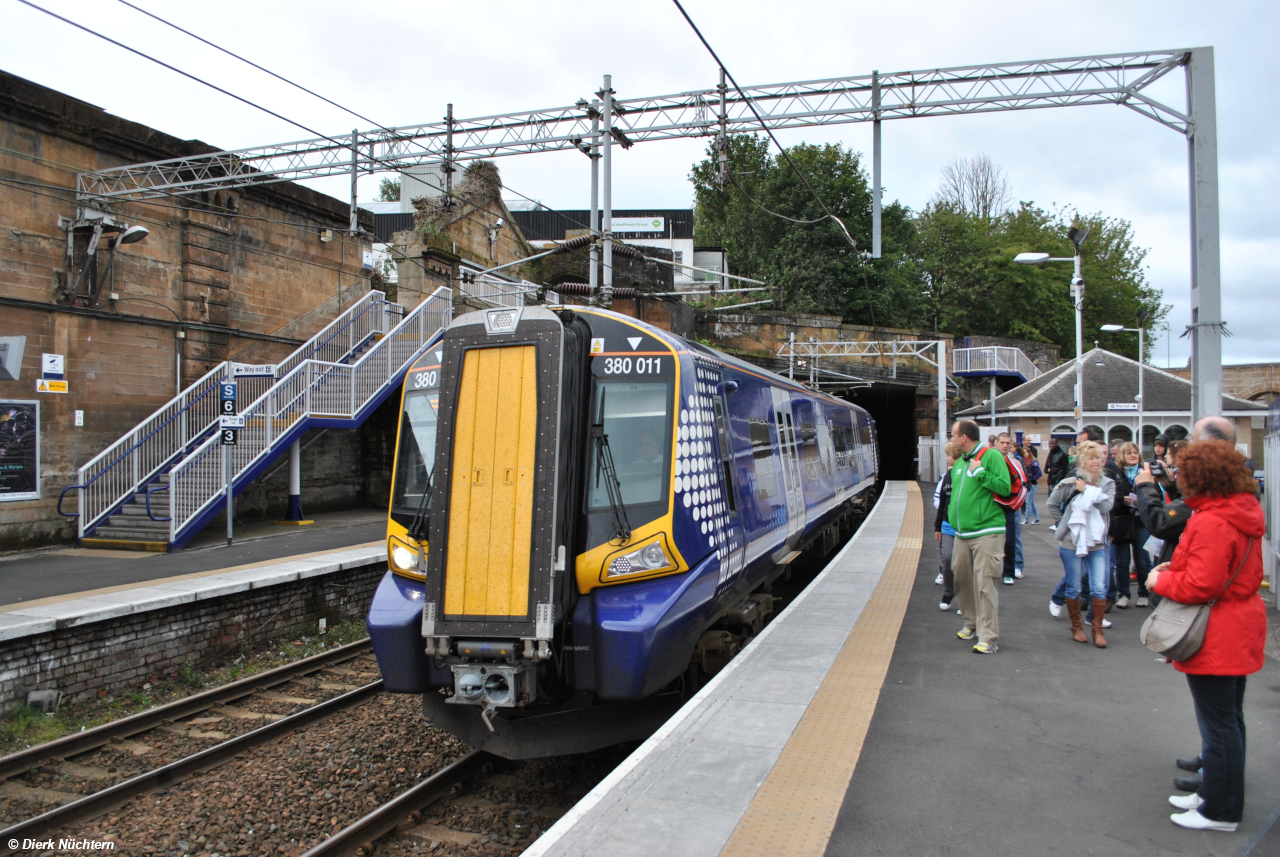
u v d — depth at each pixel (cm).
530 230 4981
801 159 4331
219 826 560
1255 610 370
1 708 749
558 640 531
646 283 3397
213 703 828
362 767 662
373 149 1422
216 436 1429
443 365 563
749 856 353
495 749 563
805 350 3306
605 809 398
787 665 649
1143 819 392
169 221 1619
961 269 5144
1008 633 761
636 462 582
